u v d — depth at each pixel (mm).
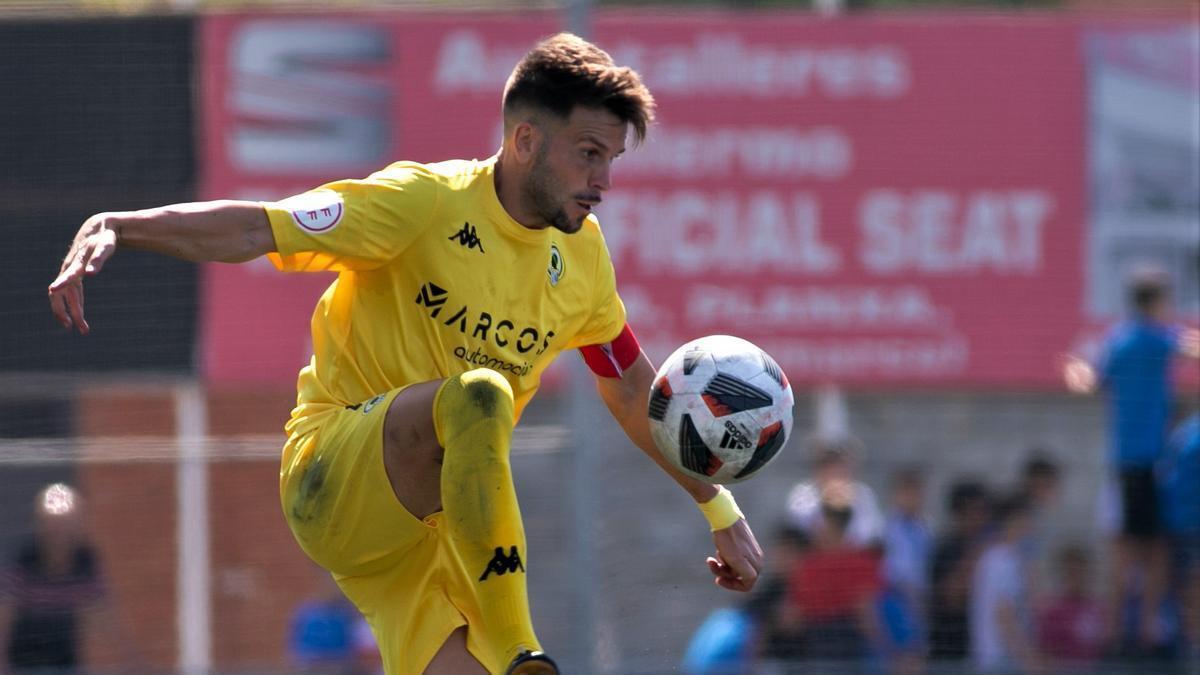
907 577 23969
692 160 23797
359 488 12359
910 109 24141
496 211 12531
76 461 22719
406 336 12539
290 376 23375
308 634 23469
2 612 22781
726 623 23797
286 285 23406
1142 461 24047
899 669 23453
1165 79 24438
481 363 12680
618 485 24859
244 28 23641
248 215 11516
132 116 23625
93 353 23219
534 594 23203
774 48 24000
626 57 23859
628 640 24094
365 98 23641
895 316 23938
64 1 23953
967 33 24281
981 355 24031
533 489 23500
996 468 24984
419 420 11922
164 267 23281
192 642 23312
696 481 13930
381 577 13227
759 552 14211
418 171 12453
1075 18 24406
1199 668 23562
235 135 23625
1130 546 23984
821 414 25703
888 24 24109
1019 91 24266
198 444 23062
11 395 23094
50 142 23484
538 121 12141
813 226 23922
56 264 23469
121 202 23578
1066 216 24234
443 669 12727
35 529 22984
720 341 12953
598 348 14078
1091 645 23641
